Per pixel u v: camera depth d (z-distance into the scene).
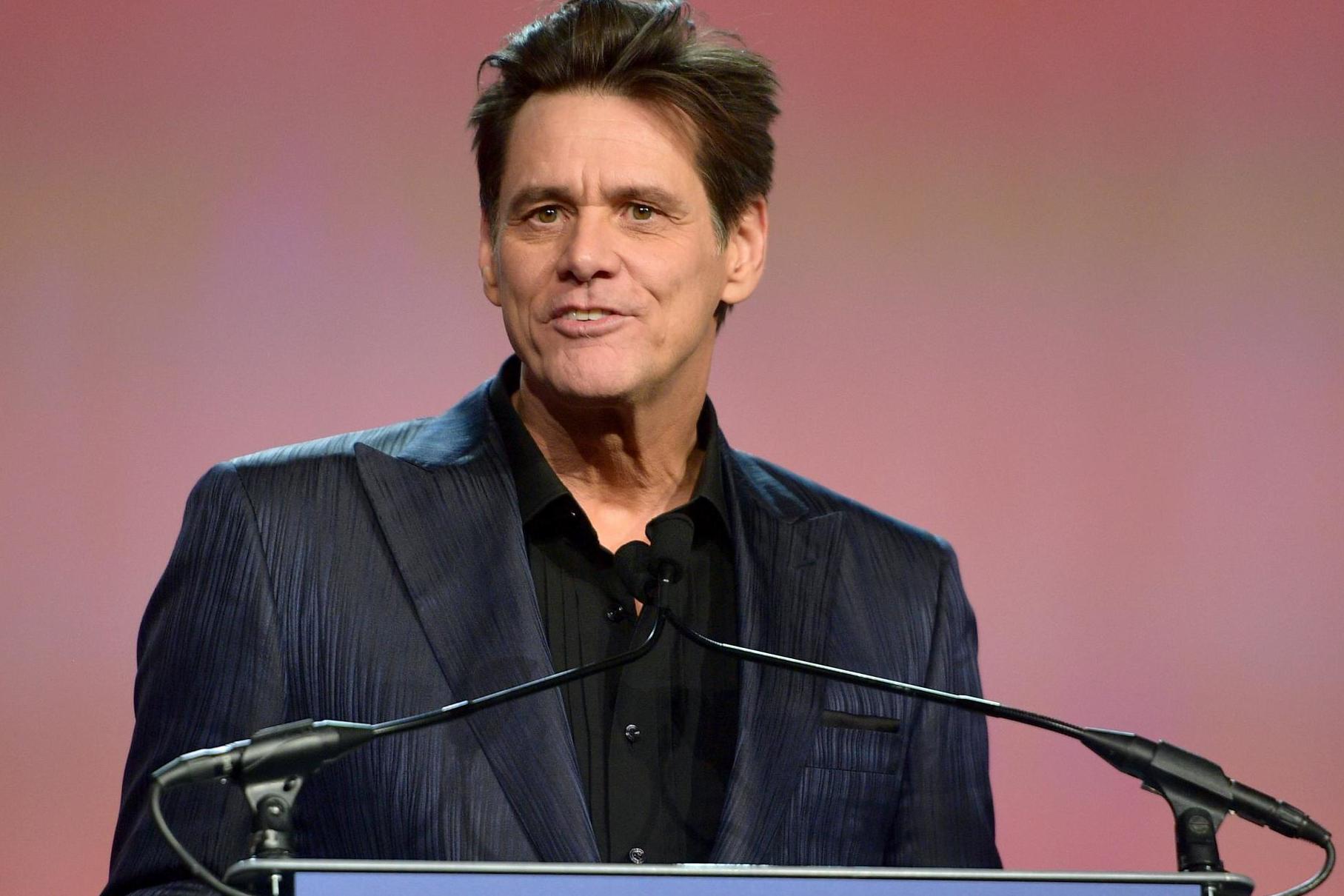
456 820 5.77
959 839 6.55
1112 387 12.64
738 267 6.73
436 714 4.73
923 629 6.87
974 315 12.59
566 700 6.24
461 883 4.01
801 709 6.34
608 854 6.03
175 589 6.12
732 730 6.34
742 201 6.48
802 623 6.55
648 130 6.19
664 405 6.45
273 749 4.41
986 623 12.41
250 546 6.09
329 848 5.84
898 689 5.24
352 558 6.14
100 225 11.79
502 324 12.16
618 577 6.42
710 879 4.09
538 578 6.43
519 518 6.36
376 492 6.28
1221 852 12.09
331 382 11.95
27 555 11.49
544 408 6.53
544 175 6.13
